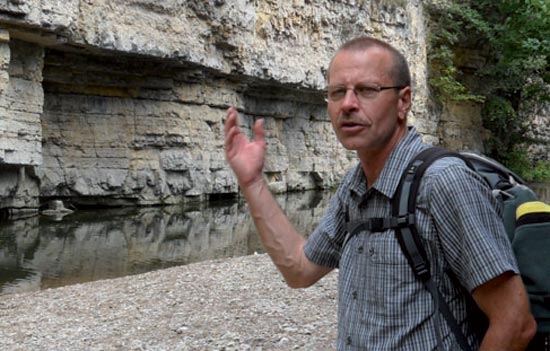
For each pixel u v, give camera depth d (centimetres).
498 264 223
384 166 248
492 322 228
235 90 2728
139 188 2297
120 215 2105
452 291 238
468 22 3975
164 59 2222
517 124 4294
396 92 251
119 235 1733
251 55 2661
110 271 1276
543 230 242
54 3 1778
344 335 252
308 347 691
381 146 252
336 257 283
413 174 242
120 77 2238
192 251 1538
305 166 3272
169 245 1611
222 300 915
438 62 3969
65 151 2148
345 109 248
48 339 762
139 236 1731
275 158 3034
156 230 1847
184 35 2275
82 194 2166
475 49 4088
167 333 766
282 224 285
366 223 249
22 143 1816
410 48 3675
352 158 3622
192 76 2408
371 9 3428
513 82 4128
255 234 1834
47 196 2091
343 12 3247
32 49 1856
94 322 832
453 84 3850
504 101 4106
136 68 2239
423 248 237
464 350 235
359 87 249
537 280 239
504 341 225
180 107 2412
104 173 2214
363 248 248
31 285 1134
